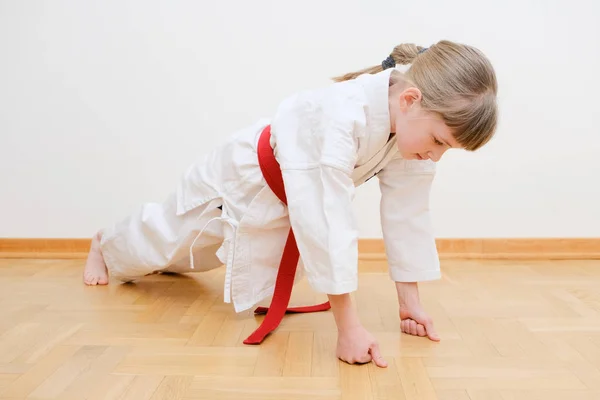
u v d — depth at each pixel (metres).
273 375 0.93
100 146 1.90
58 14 1.86
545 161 1.85
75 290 1.49
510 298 1.38
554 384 0.89
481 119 0.92
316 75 1.85
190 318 1.24
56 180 1.92
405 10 1.82
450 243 1.88
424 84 0.95
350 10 1.82
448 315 1.25
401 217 1.14
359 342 0.97
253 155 1.18
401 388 0.87
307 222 0.95
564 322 1.19
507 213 1.87
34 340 1.09
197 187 1.27
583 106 1.83
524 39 1.82
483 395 0.85
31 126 1.90
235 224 1.18
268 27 1.84
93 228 1.93
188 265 1.53
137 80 1.87
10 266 1.79
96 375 0.93
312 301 1.38
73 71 1.88
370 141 1.02
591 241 1.86
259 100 1.87
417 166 1.14
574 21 1.80
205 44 1.85
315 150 0.99
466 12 1.81
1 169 1.93
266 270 1.21
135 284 1.56
